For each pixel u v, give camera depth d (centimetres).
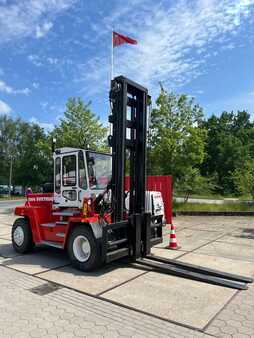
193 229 1197
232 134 6309
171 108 1880
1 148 5684
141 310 460
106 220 675
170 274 630
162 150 1808
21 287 554
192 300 500
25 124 5844
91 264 634
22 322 420
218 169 5712
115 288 550
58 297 507
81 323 418
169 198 1299
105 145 2197
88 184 714
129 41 1352
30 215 798
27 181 5475
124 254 666
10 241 984
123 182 684
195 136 1819
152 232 775
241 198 2009
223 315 446
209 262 727
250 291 541
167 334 390
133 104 736
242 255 792
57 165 782
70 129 2180
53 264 708
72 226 688
